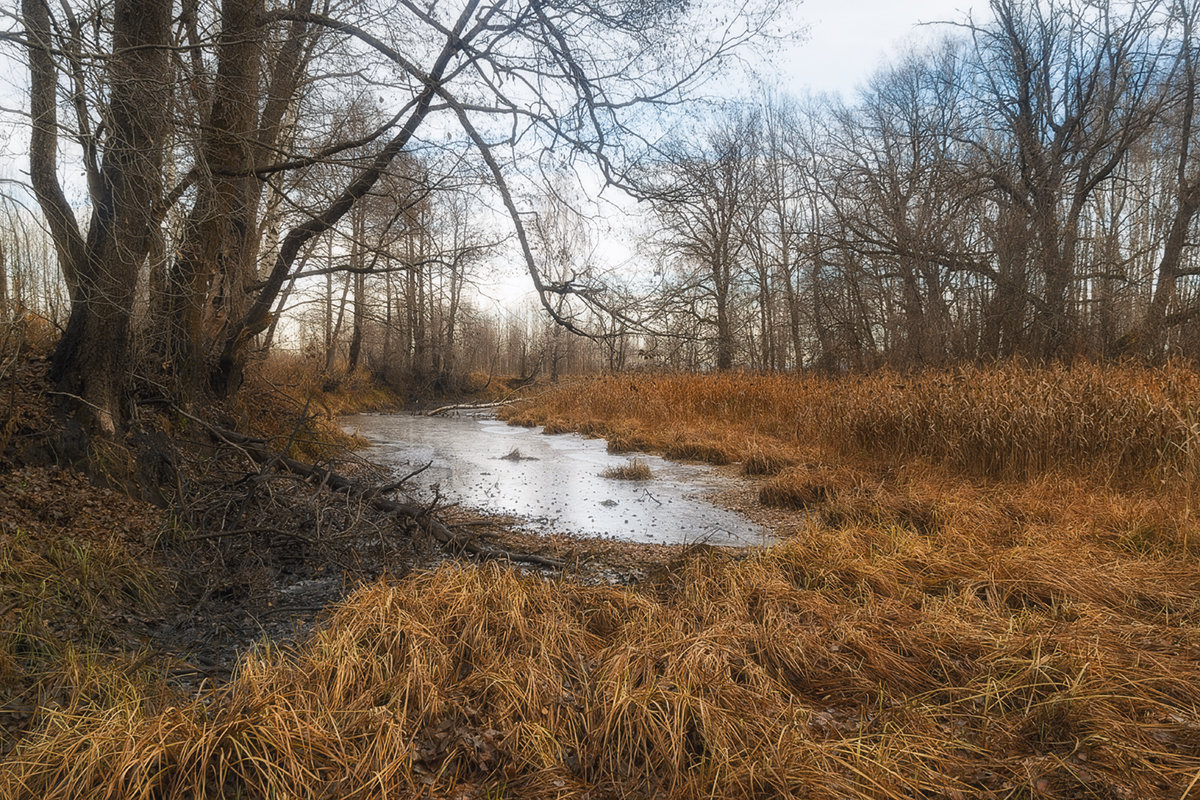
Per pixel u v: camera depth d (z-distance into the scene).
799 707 3.75
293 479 8.12
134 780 2.93
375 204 12.84
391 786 3.09
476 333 42.16
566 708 3.66
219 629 5.32
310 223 11.55
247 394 13.14
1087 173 19.84
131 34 7.27
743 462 13.41
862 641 4.45
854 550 6.42
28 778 3.06
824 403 14.20
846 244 21.17
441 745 3.42
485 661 4.16
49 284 11.01
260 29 9.27
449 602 4.77
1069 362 17.14
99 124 6.86
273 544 7.14
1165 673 3.98
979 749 3.42
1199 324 16.69
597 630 4.93
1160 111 19.69
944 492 9.05
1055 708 3.61
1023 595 5.34
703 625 4.77
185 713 3.46
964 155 23.12
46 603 4.92
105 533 6.30
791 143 29.64
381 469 11.00
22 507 6.17
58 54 5.75
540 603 4.94
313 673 3.91
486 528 8.65
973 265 19.30
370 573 6.73
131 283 7.62
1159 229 21.69
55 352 7.61
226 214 9.73
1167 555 6.29
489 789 3.16
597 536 8.64
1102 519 7.34
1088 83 20.19
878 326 23.33
